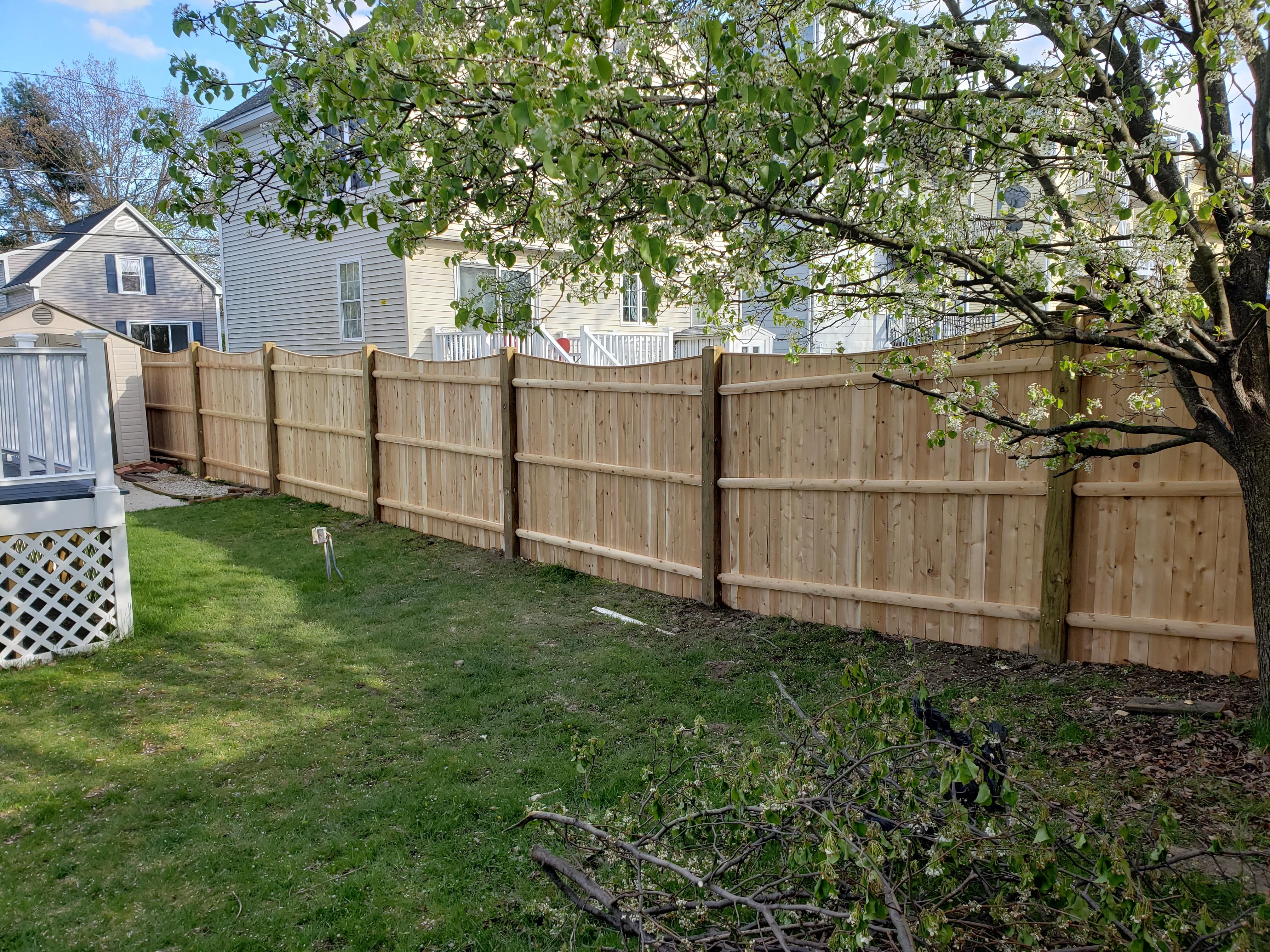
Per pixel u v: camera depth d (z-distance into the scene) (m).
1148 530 4.69
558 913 2.61
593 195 2.55
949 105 2.95
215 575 7.75
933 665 5.14
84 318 14.88
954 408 3.62
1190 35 3.08
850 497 5.80
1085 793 2.16
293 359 11.19
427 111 2.55
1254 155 3.57
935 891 2.42
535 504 8.06
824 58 2.45
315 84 2.67
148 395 15.24
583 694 5.04
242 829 3.64
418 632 6.21
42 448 7.34
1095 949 2.00
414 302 13.77
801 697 4.81
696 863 2.79
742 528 6.42
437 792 3.91
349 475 10.50
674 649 5.71
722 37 2.30
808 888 2.39
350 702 5.00
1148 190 3.29
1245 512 4.16
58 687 5.25
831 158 2.38
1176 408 4.53
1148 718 4.16
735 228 2.93
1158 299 2.84
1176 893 2.36
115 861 3.42
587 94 2.09
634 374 7.01
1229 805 3.36
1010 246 2.97
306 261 15.97
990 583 5.26
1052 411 4.76
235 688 5.23
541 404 7.87
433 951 2.87
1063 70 2.81
